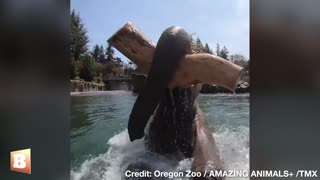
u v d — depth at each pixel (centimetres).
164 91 220
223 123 317
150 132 240
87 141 263
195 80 225
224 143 247
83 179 195
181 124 227
